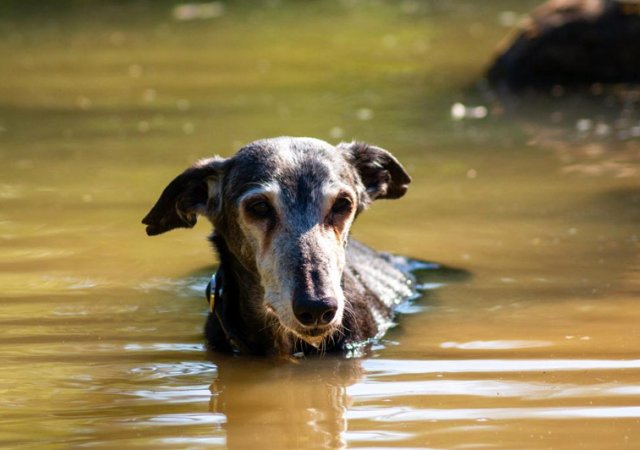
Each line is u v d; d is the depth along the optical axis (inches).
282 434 310.5
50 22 1232.2
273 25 1195.3
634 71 865.5
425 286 457.1
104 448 301.6
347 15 1250.0
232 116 761.6
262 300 389.7
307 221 370.6
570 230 514.9
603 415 316.5
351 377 360.2
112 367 372.5
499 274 465.7
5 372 365.7
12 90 867.4
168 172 616.7
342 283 399.9
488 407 325.4
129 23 1218.0
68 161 645.9
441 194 577.6
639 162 624.7
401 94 836.0
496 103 802.8
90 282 462.9
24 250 499.2
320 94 839.1
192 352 391.5
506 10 1248.2
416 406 328.5
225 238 399.2
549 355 372.5
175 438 309.1
